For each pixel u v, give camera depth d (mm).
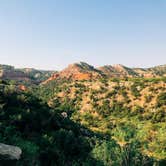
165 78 155875
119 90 153250
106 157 53312
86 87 167000
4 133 40500
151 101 135375
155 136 95375
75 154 49750
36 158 37969
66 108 148750
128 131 101812
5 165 28031
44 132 50188
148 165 58469
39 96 174875
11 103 54969
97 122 129750
